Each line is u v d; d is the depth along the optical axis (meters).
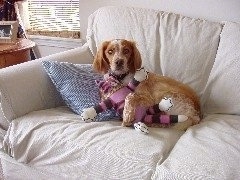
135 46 1.71
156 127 1.60
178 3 2.18
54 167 1.53
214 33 1.84
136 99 1.60
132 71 1.70
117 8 2.11
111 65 1.68
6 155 1.69
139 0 2.30
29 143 1.57
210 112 1.78
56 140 1.51
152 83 1.71
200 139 1.43
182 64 1.86
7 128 1.70
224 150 1.33
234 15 2.05
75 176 1.48
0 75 1.64
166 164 1.29
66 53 2.02
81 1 2.50
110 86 1.68
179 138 1.52
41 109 1.78
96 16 2.17
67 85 1.74
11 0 2.70
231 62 1.73
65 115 1.70
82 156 1.44
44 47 2.86
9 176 1.74
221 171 1.22
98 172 1.40
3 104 1.63
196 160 1.28
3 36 2.38
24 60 2.36
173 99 1.64
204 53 1.83
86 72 1.81
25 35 2.78
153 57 1.92
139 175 1.31
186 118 1.58
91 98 1.72
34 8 2.91
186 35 1.88
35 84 1.74
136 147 1.38
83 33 2.61
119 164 1.35
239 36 1.75
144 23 1.99
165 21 1.95
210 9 2.10
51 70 1.77
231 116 1.70
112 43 1.69
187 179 1.21
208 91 1.80
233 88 1.71
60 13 2.84
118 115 1.67
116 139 1.44
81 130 1.52
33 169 1.61
